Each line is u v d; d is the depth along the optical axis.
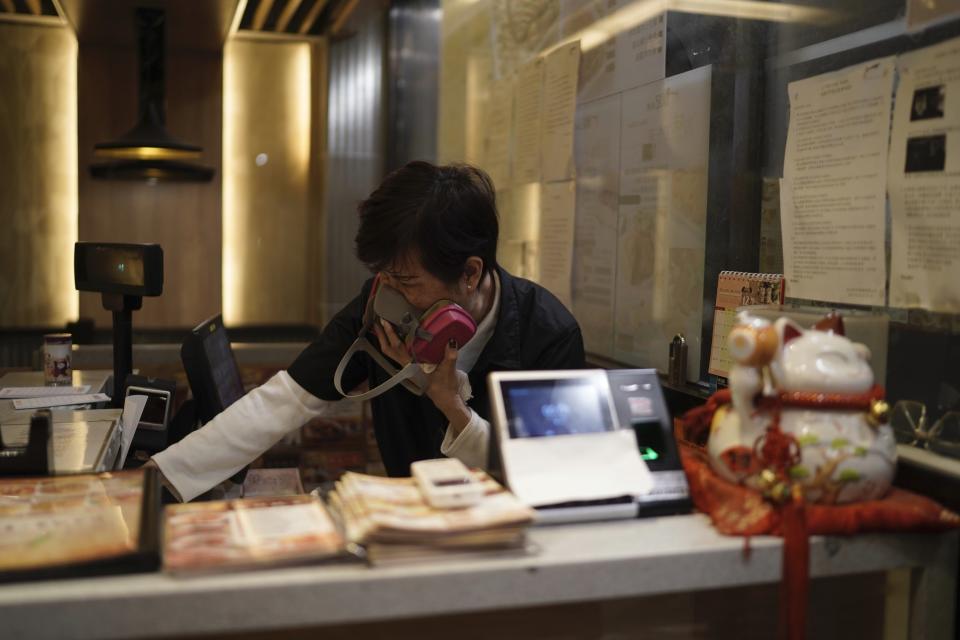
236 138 8.26
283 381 1.77
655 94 2.25
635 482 1.29
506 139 3.28
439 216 1.53
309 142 8.37
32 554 1.05
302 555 1.07
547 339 1.85
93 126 7.77
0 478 1.41
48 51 7.73
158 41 6.45
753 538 1.22
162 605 1.01
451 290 1.63
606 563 1.13
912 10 1.52
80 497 1.28
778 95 1.91
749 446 1.26
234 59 8.20
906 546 1.27
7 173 7.72
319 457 3.47
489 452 1.32
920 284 1.50
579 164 2.69
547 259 2.91
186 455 1.65
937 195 1.47
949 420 1.43
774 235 1.92
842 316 1.41
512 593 1.10
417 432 1.94
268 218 8.37
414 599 1.07
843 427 1.24
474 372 1.84
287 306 8.45
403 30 7.20
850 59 1.68
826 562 1.24
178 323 8.12
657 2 2.23
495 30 3.39
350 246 7.77
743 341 1.24
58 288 7.86
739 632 1.29
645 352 2.33
